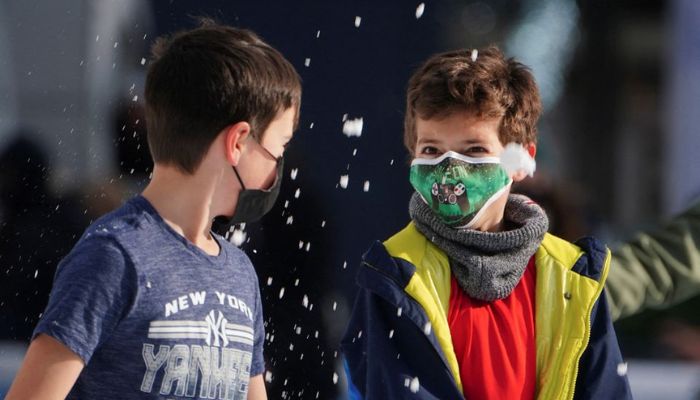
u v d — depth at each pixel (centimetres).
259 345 662
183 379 586
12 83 1271
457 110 674
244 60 616
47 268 1252
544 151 1379
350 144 1253
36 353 555
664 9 1404
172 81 613
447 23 1299
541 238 698
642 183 1398
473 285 681
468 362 673
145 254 581
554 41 1402
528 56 1392
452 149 680
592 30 1408
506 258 683
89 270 564
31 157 1267
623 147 1402
